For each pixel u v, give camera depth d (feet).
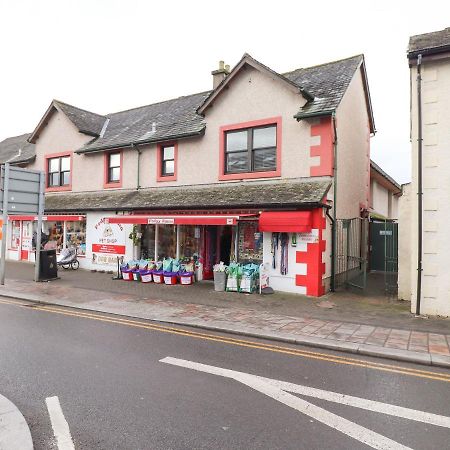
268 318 27.17
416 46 29.40
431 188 28.68
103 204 51.70
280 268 37.47
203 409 13.71
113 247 50.83
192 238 44.93
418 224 28.81
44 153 65.77
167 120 53.98
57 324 25.58
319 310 29.91
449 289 27.99
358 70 48.70
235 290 37.32
